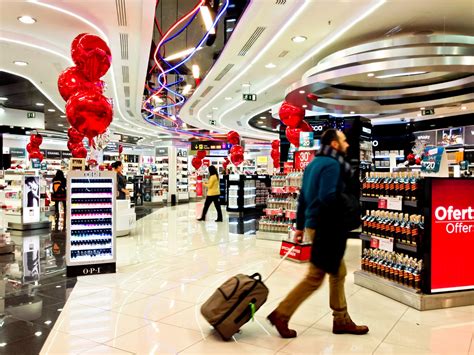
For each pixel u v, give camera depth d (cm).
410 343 293
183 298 402
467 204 389
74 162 527
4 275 498
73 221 497
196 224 1046
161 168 2031
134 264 561
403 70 502
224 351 278
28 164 1529
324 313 360
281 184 764
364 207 489
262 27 625
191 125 1844
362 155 886
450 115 1347
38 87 1009
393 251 417
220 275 498
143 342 294
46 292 423
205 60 905
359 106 765
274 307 379
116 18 585
